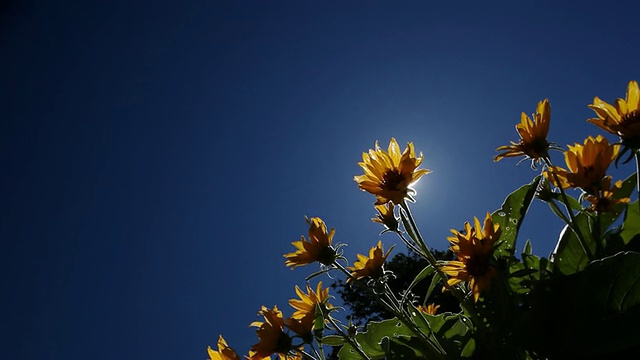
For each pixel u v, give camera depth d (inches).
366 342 40.4
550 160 36.9
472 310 35.6
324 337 38.5
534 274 36.1
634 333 30.3
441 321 39.6
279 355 38.1
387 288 39.1
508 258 37.1
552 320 32.3
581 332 31.5
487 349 35.0
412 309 39.1
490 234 35.7
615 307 31.4
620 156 34.2
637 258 31.3
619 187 38.3
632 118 33.7
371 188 37.7
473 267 35.4
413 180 37.6
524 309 36.0
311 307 40.2
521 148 37.5
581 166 35.1
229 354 38.0
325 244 39.8
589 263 33.6
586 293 31.8
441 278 37.0
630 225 36.6
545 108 37.1
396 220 39.2
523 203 38.2
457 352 35.9
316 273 39.8
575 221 36.0
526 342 32.7
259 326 39.3
